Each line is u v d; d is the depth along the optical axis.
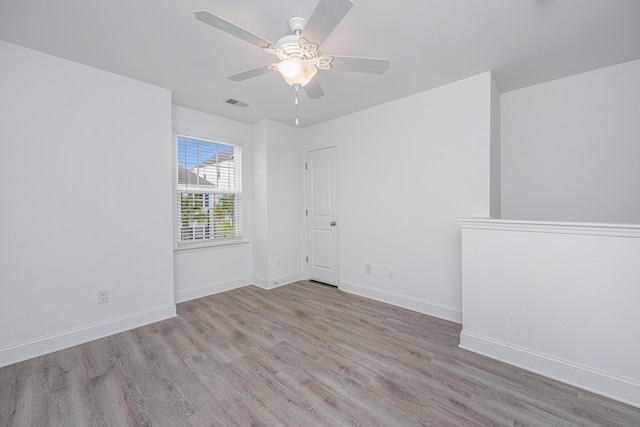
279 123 3.92
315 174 4.07
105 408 1.55
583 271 1.70
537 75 2.52
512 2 1.61
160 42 2.00
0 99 1.95
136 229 2.59
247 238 3.98
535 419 1.46
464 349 2.16
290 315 2.85
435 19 1.75
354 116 3.50
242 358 2.04
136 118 2.59
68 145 2.23
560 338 1.78
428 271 2.87
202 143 3.51
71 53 2.13
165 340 2.32
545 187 2.65
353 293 3.55
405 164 3.03
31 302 2.07
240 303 3.21
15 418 1.47
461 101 2.61
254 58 2.22
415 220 2.96
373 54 2.16
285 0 1.57
